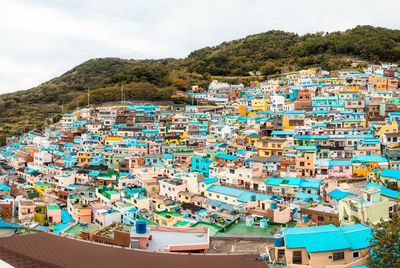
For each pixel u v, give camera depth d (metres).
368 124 146.75
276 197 91.38
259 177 106.25
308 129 140.00
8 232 64.31
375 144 121.31
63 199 118.50
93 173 131.38
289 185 97.12
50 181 134.12
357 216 59.41
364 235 43.78
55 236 50.44
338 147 123.00
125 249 44.59
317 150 122.19
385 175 96.62
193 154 139.50
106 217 86.62
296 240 42.53
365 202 60.22
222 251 49.97
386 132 132.25
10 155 178.88
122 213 89.62
